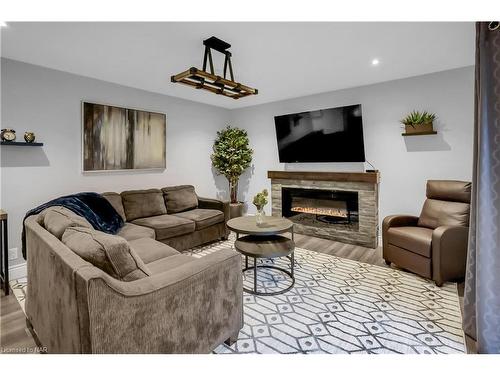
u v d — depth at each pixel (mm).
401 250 2814
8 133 2662
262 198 3057
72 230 1475
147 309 1174
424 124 3289
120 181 3711
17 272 2775
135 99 3846
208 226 3729
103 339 1037
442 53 2756
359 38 2391
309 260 3197
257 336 1777
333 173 3969
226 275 1578
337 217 4223
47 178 3000
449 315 2023
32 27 2127
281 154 4750
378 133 3797
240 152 4875
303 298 2291
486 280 1567
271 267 2971
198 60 2846
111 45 2463
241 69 3166
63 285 1172
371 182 3625
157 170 4176
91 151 3338
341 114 3988
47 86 2977
